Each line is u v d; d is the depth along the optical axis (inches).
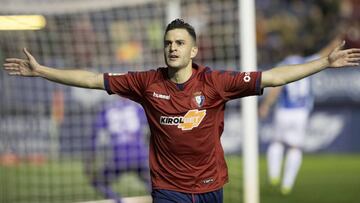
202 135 681.0
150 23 1667.1
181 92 679.1
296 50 2497.5
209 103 678.5
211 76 681.0
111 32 1668.3
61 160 1653.5
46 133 1622.8
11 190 1443.2
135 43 1723.7
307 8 2655.0
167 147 689.6
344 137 2044.8
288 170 1466.5
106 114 1310.3
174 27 674.2
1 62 1466.5
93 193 1424.7
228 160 1845.5
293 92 1520.7
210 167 695.1
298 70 673.6
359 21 2598.4
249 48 1142.3
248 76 676.1
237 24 1545.3
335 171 1763.0
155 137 697.6
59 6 1421.0
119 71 1624.0
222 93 679.1
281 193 1466.5
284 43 2514.8
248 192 1164.5
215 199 705.0
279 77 676.1
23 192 1428.4
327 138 2042.3
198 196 697.6
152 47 1644.9
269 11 2640.3
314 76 2026.3
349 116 2043.6
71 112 1616.6
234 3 1546.5
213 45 1561.3
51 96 1593.3
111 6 1429.6
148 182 1320.1
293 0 2714.1
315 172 1753.2
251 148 1162.6
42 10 1411.2
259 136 2006.6
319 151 2042.3
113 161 1307.8
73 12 1485.0
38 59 1523.1
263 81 674.8
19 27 1025.5
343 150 2048.5
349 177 1667.1
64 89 1608.0
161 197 696.4
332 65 670.5
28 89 1557.6
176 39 669.9
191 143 681.0
